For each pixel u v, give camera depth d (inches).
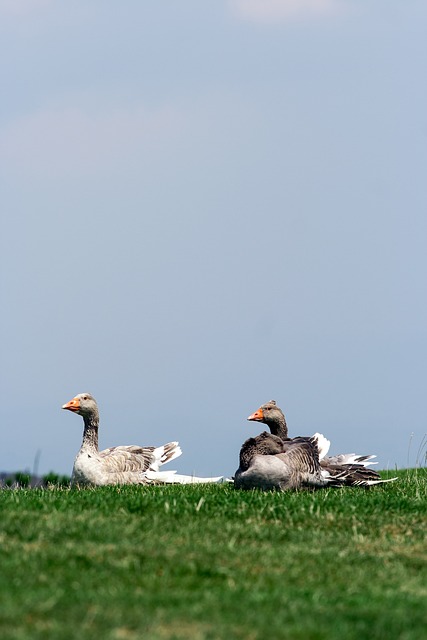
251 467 869.8
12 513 642.2
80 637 425.7
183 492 834.2
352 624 469.1
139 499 736.3
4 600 469.1
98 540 589.9
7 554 548.1
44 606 461.1
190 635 438.9
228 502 743.7
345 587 536.7
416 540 663.8
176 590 508.4
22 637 421.1
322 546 629.9
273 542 632.4
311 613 481.1
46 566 529.0
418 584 552.1
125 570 533.0
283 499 769.6
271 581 538.0
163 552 573.3
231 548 595.2
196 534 630.5
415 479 1048.2
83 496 772.0
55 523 613.6
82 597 482.0
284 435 1029.2
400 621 472.7
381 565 592.4
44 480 1107.3
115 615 457.4
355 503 767.7
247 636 443.8
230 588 518.0
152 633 437.7
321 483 918.4
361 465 1017.5
